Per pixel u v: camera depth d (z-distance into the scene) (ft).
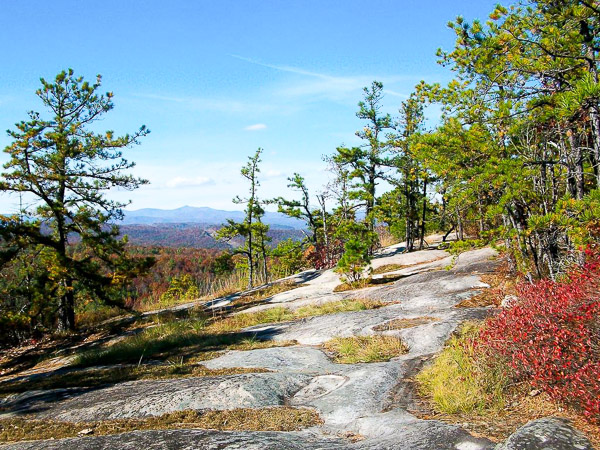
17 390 31.60
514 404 17.99
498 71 34.19
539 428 13.65
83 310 89.40
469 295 44.01
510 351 19.72
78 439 18.01
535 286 21.16
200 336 46.93
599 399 14.24
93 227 71.26
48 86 71.87
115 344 52.31
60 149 68.74
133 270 72.54
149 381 29.19
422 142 39.60
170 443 16.33
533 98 32.78
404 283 58.59
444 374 21.76
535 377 17.04
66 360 49.62
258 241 116.16
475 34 37.35
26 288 63.10
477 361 21.03
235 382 25.12
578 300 17.46
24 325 60.90
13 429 21.93
